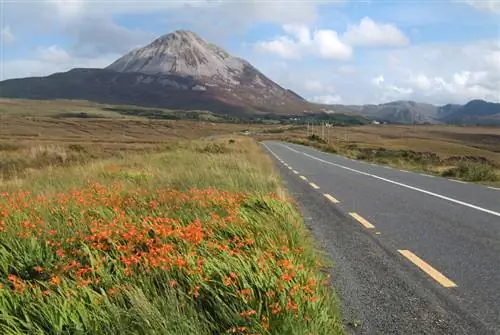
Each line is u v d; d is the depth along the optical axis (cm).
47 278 428
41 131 13038
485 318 409
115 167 1446
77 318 327
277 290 371
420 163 2878
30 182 1123
